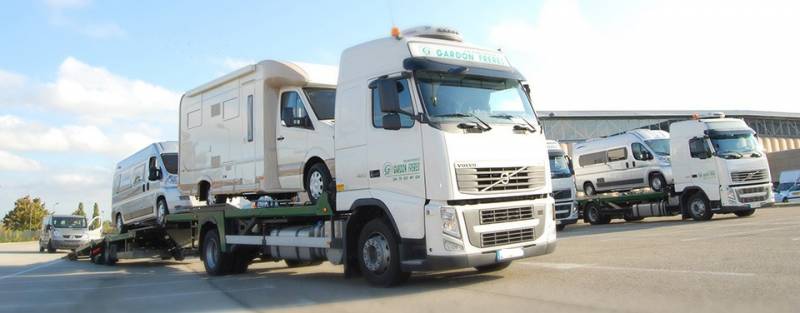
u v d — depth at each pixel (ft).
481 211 25.34
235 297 28.78
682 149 64.95
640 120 170.50
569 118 160.76
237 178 37.88
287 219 34.40
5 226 245.86
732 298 19.97
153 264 59.72
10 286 40.83
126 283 39.75
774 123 200.85
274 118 35.68
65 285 40.16
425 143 25.26
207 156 41.65
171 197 52.49
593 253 36.17
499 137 26.43
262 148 35.24
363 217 29.07
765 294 20.22
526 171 27.02
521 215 26.61
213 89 41.32
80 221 108.17
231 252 39.65
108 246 60.13
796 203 106.22
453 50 27.45
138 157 61.05
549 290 24.08
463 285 26.96
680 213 68.64
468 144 25.43
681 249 34.86
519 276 28.48
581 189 90.02
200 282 37.27
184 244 49.73
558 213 69.72
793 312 17.65
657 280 24.36
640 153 77.82
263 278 36.83
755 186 61.46
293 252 33.81
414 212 25.54
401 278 26.96
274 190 35.14
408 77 26.05
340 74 29.84
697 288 22.06
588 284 24.72
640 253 34.32
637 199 73.82
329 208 29.96
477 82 27.45
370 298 25.18
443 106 25.86
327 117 33.12
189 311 25.36
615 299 21.24
